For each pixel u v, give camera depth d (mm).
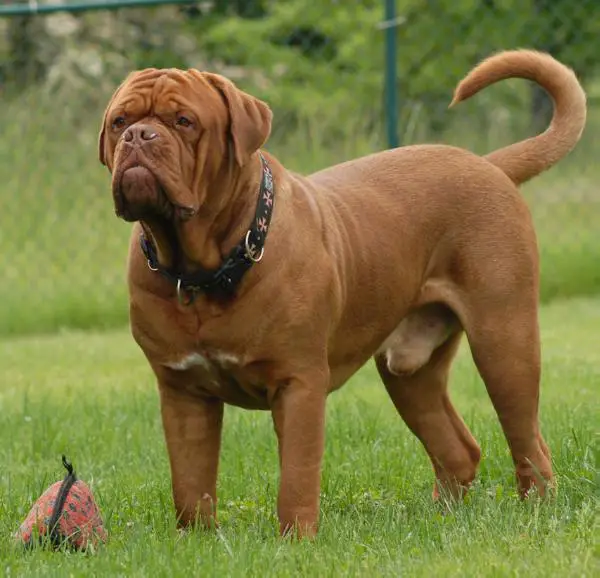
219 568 6961
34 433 11961
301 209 7961
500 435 10617
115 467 10625
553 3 27531
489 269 8805
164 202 7223
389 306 8648
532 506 8500
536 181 22531
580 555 6969
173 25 29766
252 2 31703
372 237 8508
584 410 11641
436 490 9484
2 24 27062
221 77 7613
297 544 7465
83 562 7262
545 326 17516
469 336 8891
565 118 9547
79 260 21250
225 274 7551
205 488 8227
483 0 27953
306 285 7750
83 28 28031
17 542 7785
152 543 7559
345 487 9625
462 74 28672
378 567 6961
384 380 9594
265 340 7668
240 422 12078
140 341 7969
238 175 7559
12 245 21359
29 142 21422
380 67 29594
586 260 20516
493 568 6719
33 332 20016
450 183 8945
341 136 21594
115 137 7441
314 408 7805
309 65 30656
